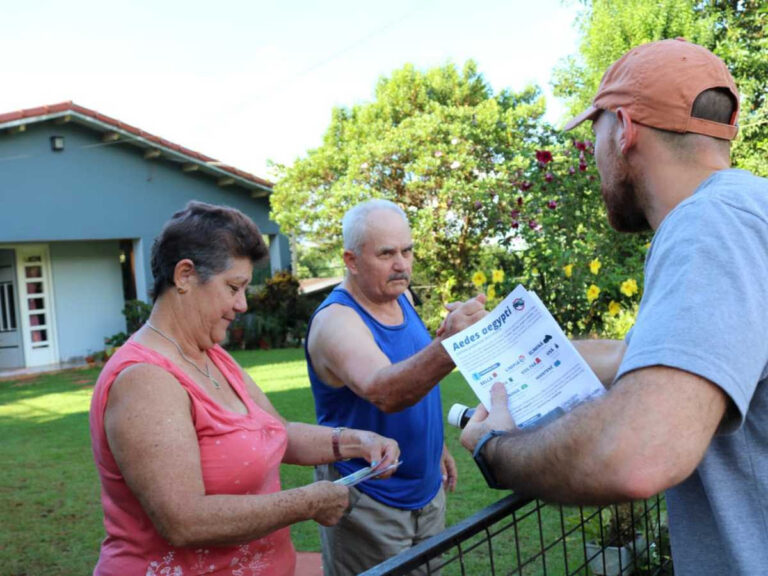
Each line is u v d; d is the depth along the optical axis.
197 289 1.60
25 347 13.72
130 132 13.23
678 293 0.89
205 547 1.45
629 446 0.84
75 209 13.07
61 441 6.52
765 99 7.89
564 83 13.04
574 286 4.65
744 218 0.94
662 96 1.07
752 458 0.96
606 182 1.19
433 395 2.38
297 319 14.73
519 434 1.07
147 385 1.44
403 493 2.23
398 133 14.26
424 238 13.16
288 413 6.92
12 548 3.83
